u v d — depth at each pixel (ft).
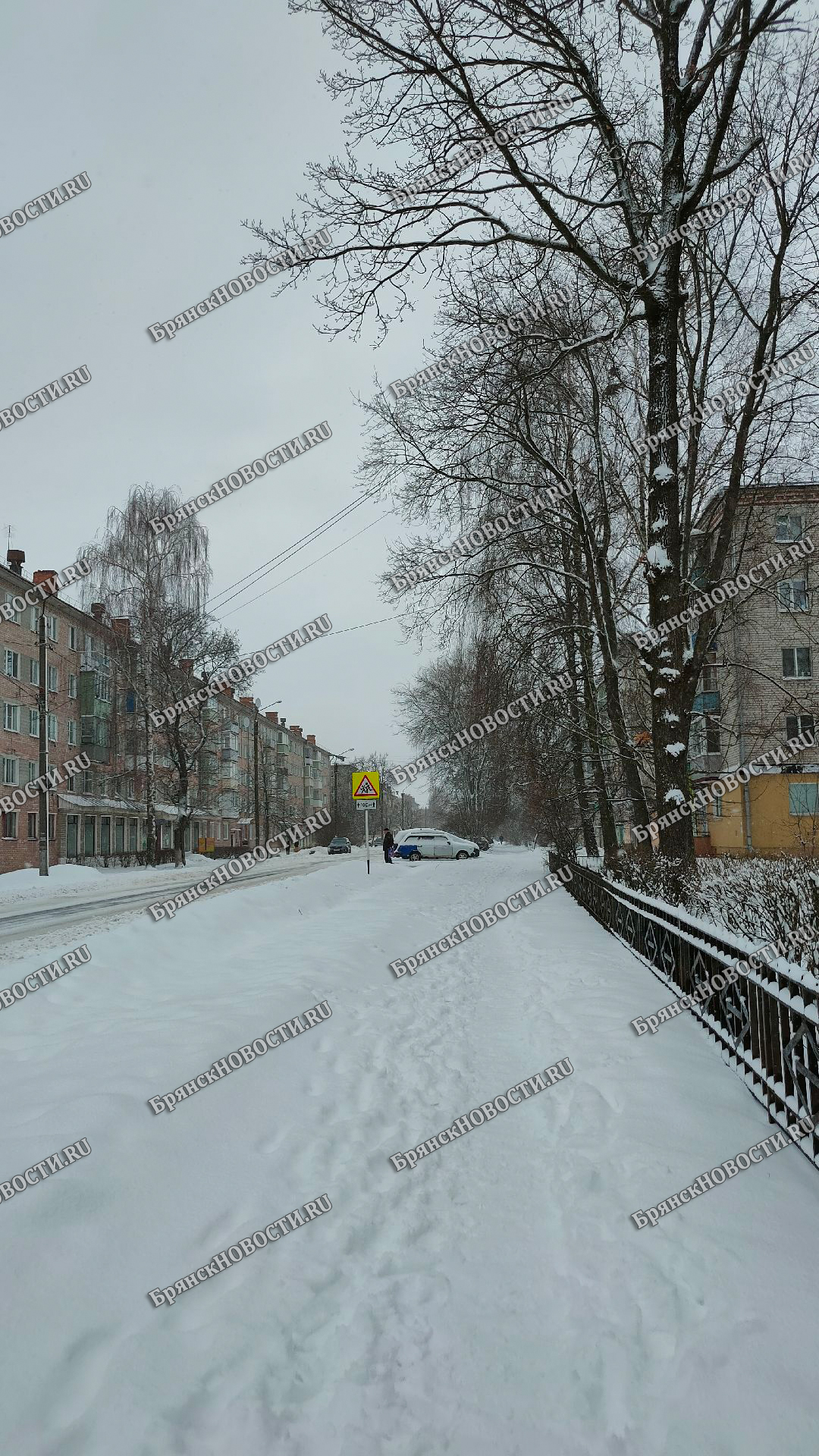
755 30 29.71
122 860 142.72
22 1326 8.59
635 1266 10.73
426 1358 9.31
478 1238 12.01
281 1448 7.95
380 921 41.52
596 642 57.36
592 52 33.60
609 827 65.57
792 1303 9.66
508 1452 8.02
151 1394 8.22
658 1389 8.63
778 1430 7.94
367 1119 16.06
